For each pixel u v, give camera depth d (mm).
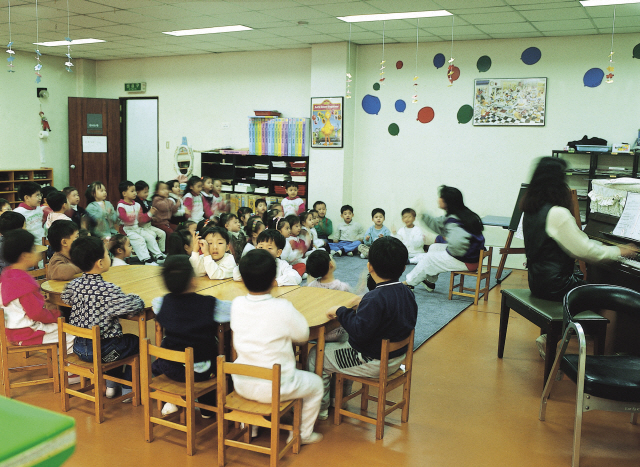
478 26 5996
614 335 3475
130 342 2742
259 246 3311
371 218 7797
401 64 7289
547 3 4941
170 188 7109
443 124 7141
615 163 6227
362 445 2500
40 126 9266
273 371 2113
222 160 8781
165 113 9312
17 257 2824
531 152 6688
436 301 5129
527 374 3422
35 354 3592
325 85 7500
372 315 2398
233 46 7941
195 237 3332
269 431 2633
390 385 2582
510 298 3520
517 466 2354
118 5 5625
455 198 4977
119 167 9844
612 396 2264
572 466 2342
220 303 2584
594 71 6258
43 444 385
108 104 9602
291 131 7879
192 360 2297
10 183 8703
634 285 3254
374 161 7648
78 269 3127
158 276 3346
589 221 4066
